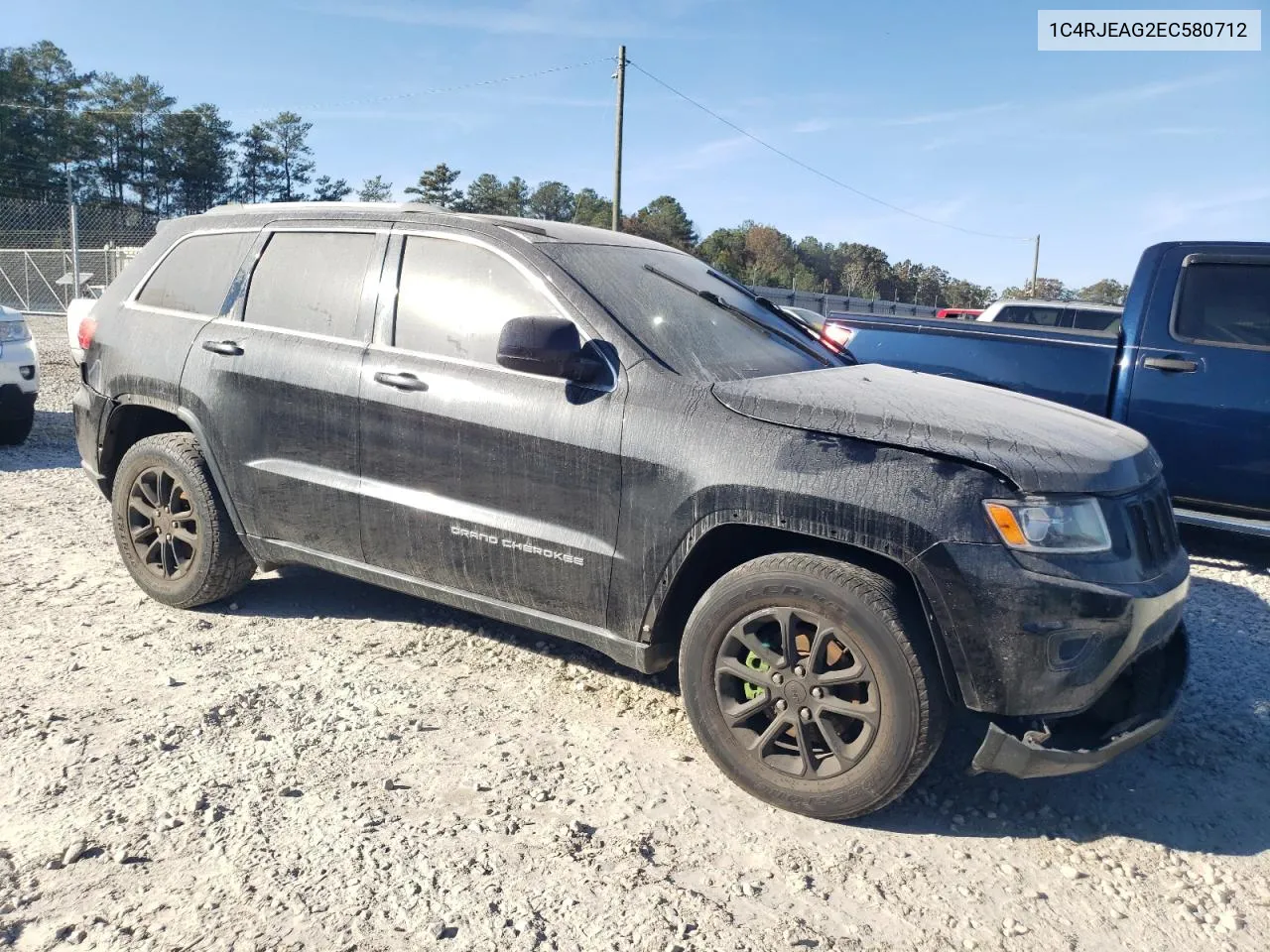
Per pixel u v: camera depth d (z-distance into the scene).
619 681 3.96
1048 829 3.07
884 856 2.87
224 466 4.18
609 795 3.10
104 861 2.62
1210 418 5.96
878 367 4.24
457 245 3.80
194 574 4.36
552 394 3.40
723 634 3.09
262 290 4.22
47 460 7.87
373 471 3.78
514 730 3.51
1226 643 4.74
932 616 2.81
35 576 4.88
